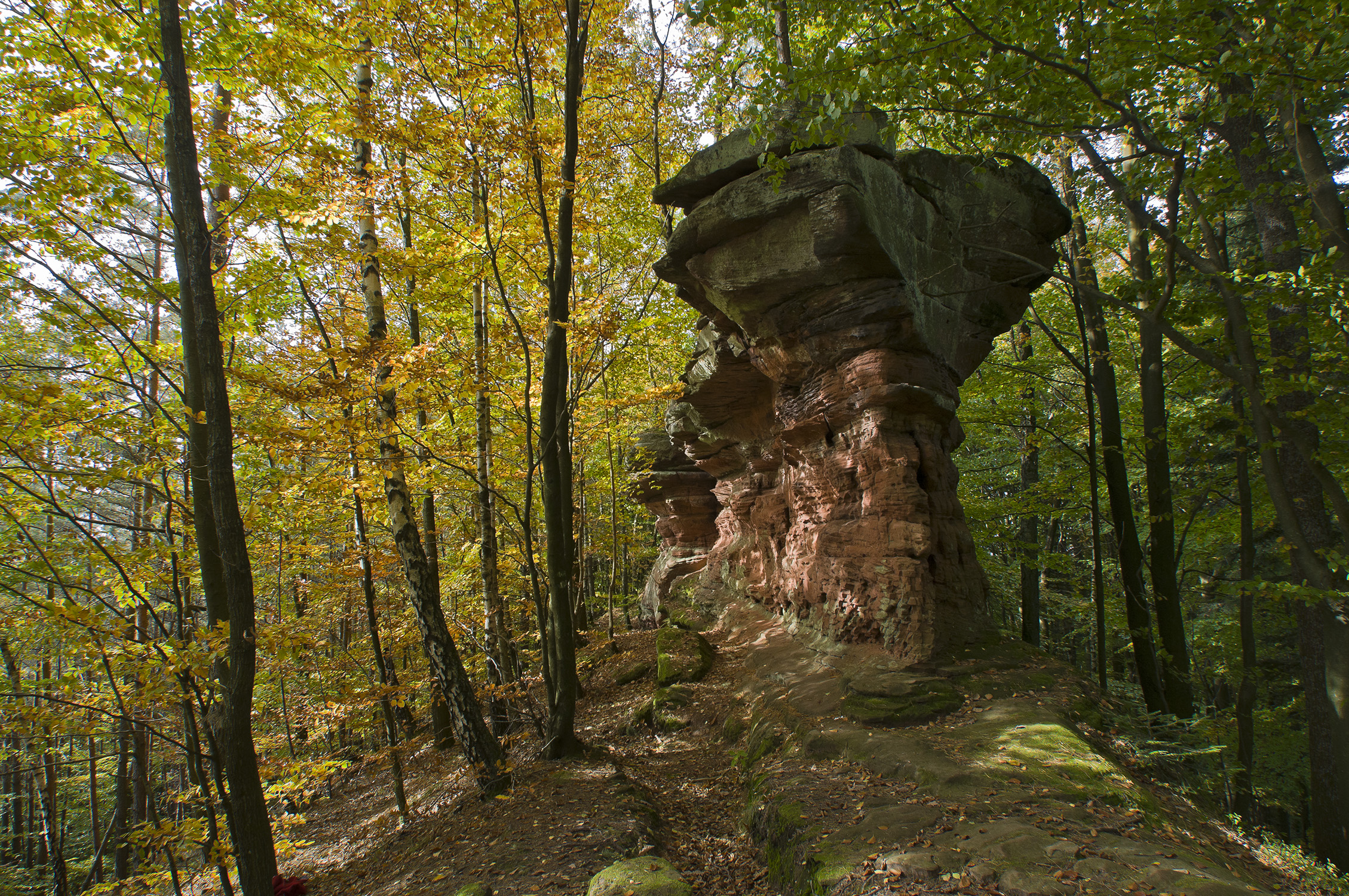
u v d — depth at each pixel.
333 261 11.54
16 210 8.22
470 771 11.97
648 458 22.02
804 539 13.91
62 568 10.17
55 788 15.41
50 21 8.10
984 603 12.16
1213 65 7.72
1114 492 12.93
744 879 7.57
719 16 8.11
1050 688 10.09
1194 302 9.59
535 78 10.58
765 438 16.44
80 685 7.43
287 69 9.84
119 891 9.66
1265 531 16.83
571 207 10.12
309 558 12.93
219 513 6.26
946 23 8.19
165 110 8.81
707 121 18.38
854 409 11.55
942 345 11.67
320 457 10.88
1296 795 16.55
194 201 6.34
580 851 7.70
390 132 9.41
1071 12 7.86
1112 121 9.06
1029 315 18.30
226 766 6.32
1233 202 9.20
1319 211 7.70
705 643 15.59
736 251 11.12
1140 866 5.77
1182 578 17.48
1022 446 18.45
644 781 10.40
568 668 10.98
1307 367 8.78
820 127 7.67
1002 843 6.25
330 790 16.39
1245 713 13.53
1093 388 13.74
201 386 8.62
